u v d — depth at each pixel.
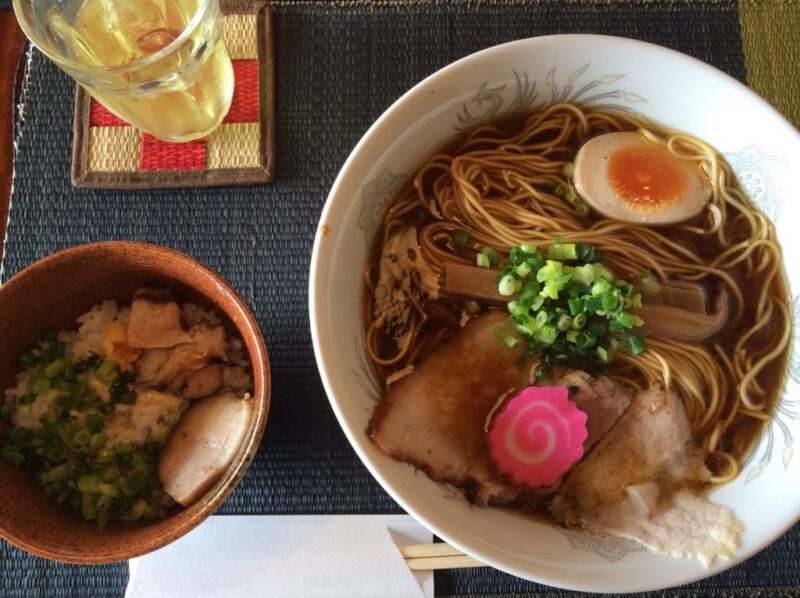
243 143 0.34
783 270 0.30
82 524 0.28
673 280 0.32
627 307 0.30
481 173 0.33
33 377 0.30
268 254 0.33
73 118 0.34
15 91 0.36
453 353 0.30
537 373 0.29
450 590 0.30
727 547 0.26
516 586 0.30
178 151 0.34
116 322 0.31
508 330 0.30
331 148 0.34
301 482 0.31
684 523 0.27
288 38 0.36
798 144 0.28
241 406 0.29
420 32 0.36
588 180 0.32
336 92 0.35
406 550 0.30
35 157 0.34
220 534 0.30
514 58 0.29
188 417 0.30
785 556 0.30
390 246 0.31
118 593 0.29
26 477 0.29
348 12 0.36
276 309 0.32
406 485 0.25
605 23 0.36
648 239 0.32
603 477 0.28
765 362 0.30
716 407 0.30
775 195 0.30
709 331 0.31
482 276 0.31
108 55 0.33
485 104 0.31
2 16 0.36
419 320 0.31
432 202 0.32
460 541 0.24
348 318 0.28
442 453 0.28
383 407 0.28
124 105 0.31
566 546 0.26
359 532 0.30
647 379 0.31
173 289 0.31
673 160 0.32
